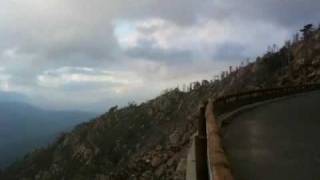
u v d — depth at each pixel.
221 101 25.38
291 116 24.78
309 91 55.44
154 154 61.03
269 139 16.00
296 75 101.81
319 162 11.57
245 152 13.27
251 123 21.62
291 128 19.28
